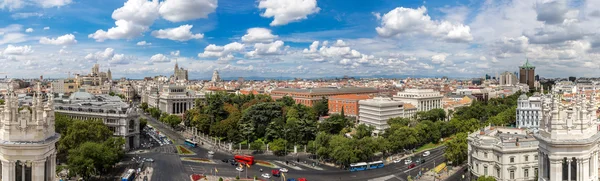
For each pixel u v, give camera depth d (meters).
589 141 53.66
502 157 146.75
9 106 46.03
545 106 59.34
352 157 190.38
